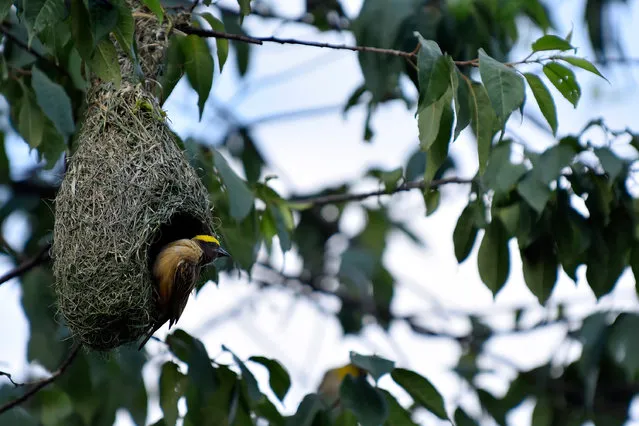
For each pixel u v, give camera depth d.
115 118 9.95
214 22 10.38
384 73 12.02
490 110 8.91
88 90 10.20
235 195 10.60
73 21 8.17
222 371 10.51
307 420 9.95
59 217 9.70
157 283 9.82
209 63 10.80
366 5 11.98
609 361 12.82
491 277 10.35
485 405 13.77
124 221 9.56
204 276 10.91
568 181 10.15
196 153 11.06
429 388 9.82
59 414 13.25
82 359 12.27
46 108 10.82
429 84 8.29
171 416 10.41
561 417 13.97
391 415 9.91
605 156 9.81
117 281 9.38
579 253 10.12
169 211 9.81
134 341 9.68
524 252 10.28
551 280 10.30
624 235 10.18
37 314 12.94
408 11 11.86
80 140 10.00
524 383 14.16
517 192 10.30
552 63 8.81
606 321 12.43
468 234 10.55
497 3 12.33
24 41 11.65
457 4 11.99
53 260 10.77
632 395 13.62
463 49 12.12
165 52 10.38
